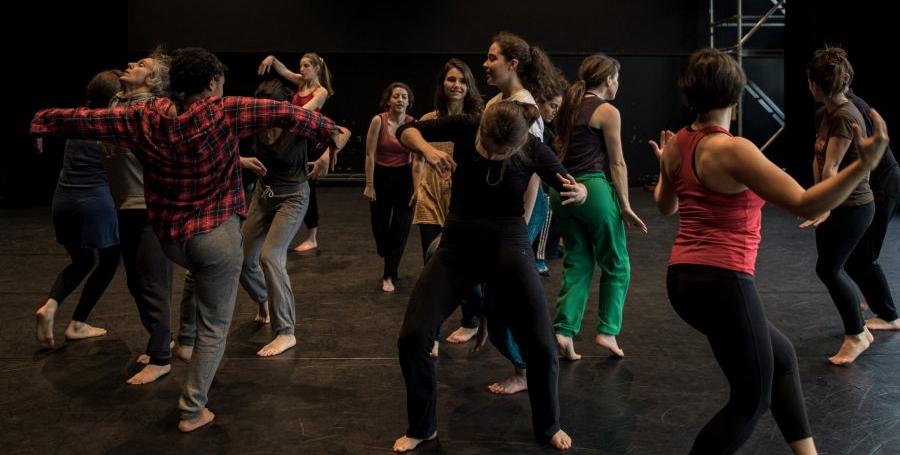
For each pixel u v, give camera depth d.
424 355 2.87
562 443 2.96
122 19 11.12
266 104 2.97
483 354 4.06
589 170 3.73
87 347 4.19
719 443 2.34
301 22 11.40
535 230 3.96
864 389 3.50
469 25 11.47
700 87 2.29
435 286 2.85
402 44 11.49
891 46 9.20
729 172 2.23
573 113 3.73
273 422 3.23
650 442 3.02
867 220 3.72
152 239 3.63
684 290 2.37
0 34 10.33
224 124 2.94
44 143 10.29
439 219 4.46
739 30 10.99
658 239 7.49
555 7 11.45
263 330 4.50
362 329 4.54
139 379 3.64
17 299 5.25
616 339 4.30
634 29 11.53
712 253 2.32
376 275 6.02
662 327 4.53
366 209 9.80
